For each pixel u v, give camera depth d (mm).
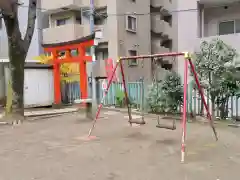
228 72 8148
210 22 17266
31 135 7492
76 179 4211
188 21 16516
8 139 7055
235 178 4145
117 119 9812
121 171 4535
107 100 13406
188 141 6527
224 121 8508
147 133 7492
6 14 8906
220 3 16531
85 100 9914
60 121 9664
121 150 5840
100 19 18359
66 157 5391
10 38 9297
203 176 4246
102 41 17969
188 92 9328
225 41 15117
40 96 13570
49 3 19078
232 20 16594
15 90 9586
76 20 19359
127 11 18297
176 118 9312
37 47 19969
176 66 20703
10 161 5184
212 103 8617
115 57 17531
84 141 6695
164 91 9883
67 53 12250
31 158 5359
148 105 10727
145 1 19875
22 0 18359
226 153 5523
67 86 15141
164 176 4273
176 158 5211
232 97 8633
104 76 16703
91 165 4875
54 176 4352
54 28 18844
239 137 6848
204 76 8477
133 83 12055
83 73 11383
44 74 13672
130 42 18547
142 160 5117
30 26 9742
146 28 19969
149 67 19859
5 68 13250
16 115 9609
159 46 21750
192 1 16375
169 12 22688
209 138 6789
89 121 9539
